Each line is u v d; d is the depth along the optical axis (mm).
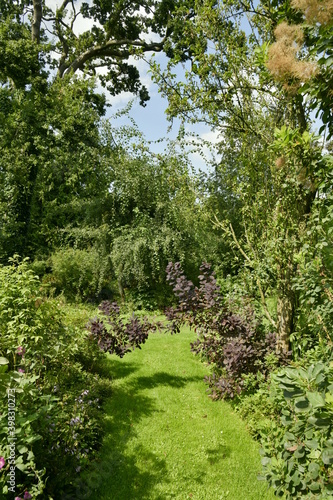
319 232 3604
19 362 3668
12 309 3918
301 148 3113
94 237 11836
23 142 14141
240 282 7180
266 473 2221
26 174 14117
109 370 5969
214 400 5027
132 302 11414
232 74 5016
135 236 11133
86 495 3158
